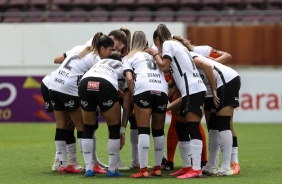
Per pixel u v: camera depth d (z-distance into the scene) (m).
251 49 57.75
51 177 25.34
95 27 58.41
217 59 27.39
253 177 24.78
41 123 56.62
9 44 59.62
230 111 25.22
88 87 24.48
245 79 56.09
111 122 24.91
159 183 22.92
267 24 57.56
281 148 37.06
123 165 28.73
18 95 57.06
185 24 57.78
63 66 26.09
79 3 66.62
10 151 35.91
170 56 24.62
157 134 25.11
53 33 59.03
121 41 26.64
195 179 24.05
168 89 26.61
